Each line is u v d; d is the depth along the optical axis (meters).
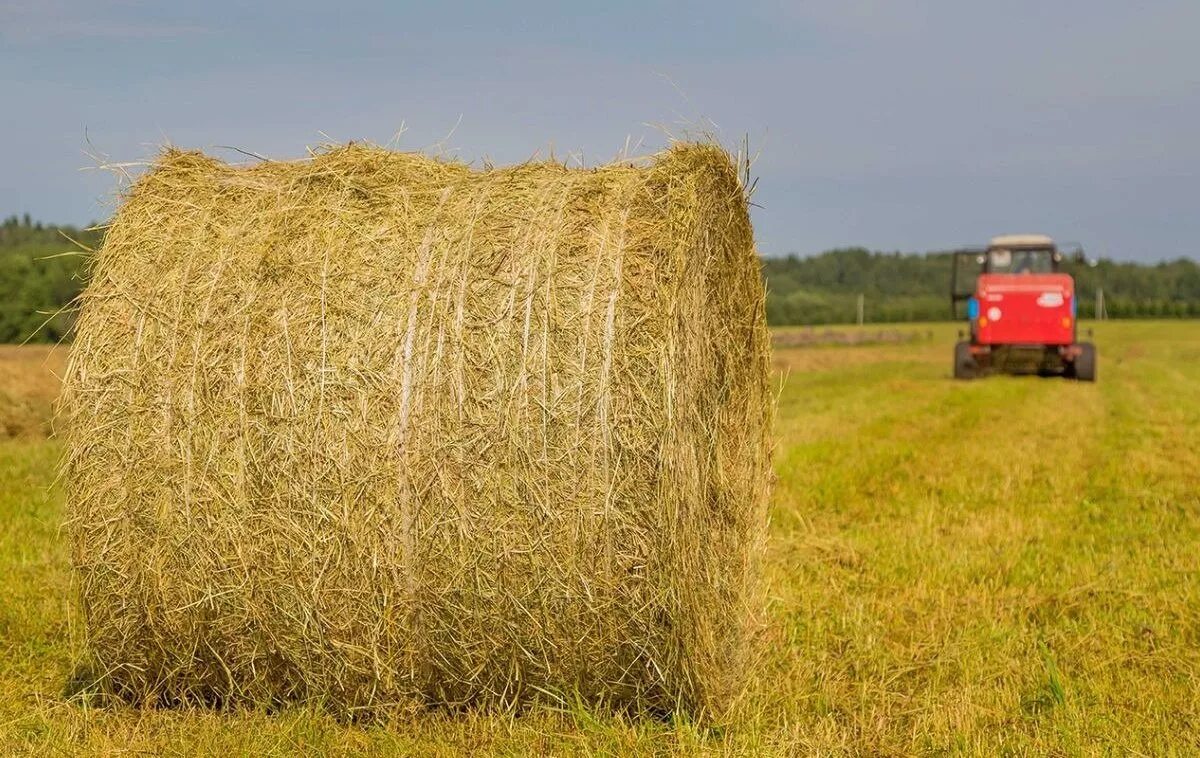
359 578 5.24
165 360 5.35
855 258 125.31
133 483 5.37
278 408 5.24
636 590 5.06
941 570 8.16
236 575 5.33
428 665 5.38
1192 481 12.30
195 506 5.32
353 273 5.34
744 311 6.62
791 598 7.34
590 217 5.26
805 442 15.11
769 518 6.85
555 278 5.14
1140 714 5.45
